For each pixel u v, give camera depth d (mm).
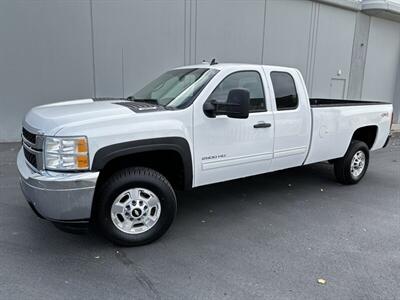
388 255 3709
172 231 4168
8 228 4082
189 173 3977
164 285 3074
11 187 5516
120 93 9898
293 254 3678
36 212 3479
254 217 4656
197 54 10969
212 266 3402
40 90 8906
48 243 3766
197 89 4090
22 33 8469
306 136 5133
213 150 4137
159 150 3725
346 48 15422
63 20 8820
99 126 3365
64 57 9008
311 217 4707
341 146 5766
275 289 3053
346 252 3752
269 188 5914
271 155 4734
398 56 18047
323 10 14031
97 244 3775
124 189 3594
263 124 4539
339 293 3023
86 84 9398
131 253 3615
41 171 3326
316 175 6793
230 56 11711
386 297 2994
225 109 3902
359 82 16500
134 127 3512
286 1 12727
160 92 4477
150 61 10188
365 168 6352
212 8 10961
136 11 9703
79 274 3205
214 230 4223
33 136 3447
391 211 5000
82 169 3279
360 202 5352
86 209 3336
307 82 14305
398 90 18234
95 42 9305
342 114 5629
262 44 12438
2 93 8578
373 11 15359
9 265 3311
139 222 3740
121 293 2945
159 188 3736
